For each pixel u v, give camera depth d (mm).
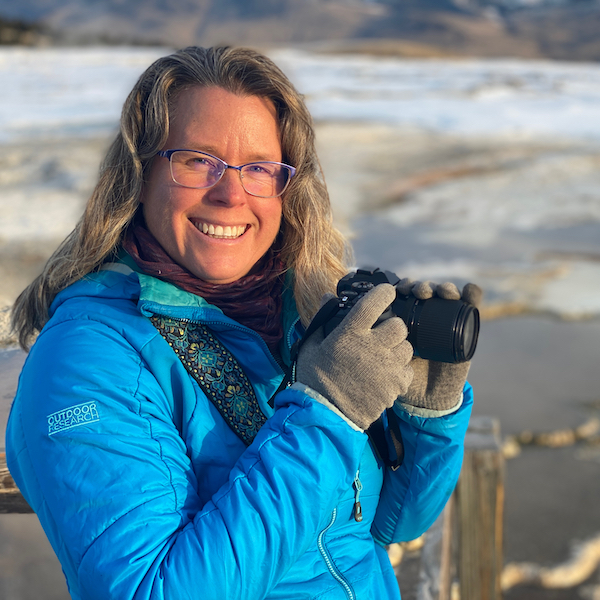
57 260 1288
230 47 1220
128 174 1207
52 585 3193
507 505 4539
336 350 1049
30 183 12141
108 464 991
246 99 1197
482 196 13320
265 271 1328
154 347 1148
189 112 1172
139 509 973
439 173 15234
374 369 1033
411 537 1387
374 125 21938
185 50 1219
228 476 1143
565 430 5500
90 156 14281
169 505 1012
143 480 998
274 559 979
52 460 994
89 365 1060
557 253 9922
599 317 7762
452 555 3100
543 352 6957
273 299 1355
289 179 1268
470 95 33656
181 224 1185
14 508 1534
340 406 1039
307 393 1059
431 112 26547
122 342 1130
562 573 3926
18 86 32969
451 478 1286
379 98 31328
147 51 85438
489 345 7133
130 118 1188
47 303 1304
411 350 1072
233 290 1256
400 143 18875
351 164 16172
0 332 2045
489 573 2777
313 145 1343
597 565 4012
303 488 1004
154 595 917
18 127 19750
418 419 1236
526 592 3793
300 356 1108
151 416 1087
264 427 1077
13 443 1094
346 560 1255
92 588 933
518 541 4195
